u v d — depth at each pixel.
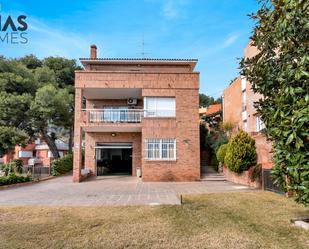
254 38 6.35
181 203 9.67
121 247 5.38
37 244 5.56
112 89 20.25
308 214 7.86
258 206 9.07
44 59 36.00
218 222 7.09
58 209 8.74
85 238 5.90
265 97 6.27
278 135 5.47
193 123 19.67
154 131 19.47
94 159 22.27
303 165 5.02
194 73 20.08
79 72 19.77
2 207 9.15
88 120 19.66
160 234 6.14
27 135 25.44
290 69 5.16
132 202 10.05
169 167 19.19
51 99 26.61
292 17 5.16
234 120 29.44
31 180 18.12
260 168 14.29
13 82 26.59
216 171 22.88
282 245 5.38
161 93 19.92
